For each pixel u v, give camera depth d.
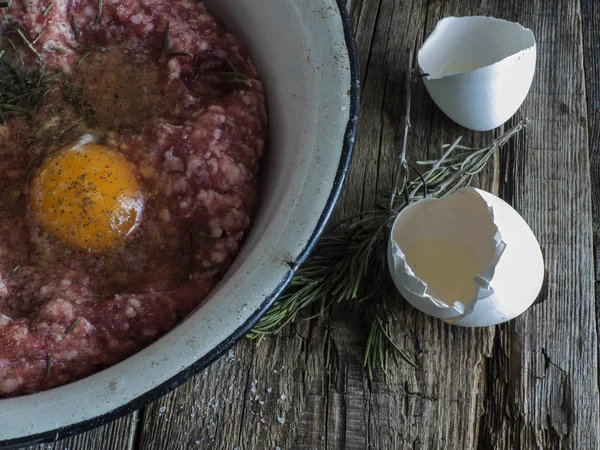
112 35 0.30
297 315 0.32
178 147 0.28
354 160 0.34
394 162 0.34
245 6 0.30
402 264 0.29
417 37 0.36
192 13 0.30
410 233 0.31
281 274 0.25
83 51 0.30
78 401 0.24
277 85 0.30
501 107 0.33
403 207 0.32
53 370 0.27
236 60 0.30
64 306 0.27
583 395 0.31
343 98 0.27
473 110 0.33
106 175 0.28
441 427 0.31
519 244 0.30
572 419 0.31
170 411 0.31
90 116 0.30
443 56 0.34
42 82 0.30
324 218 0.25
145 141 0.29
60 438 0.24
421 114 0.35
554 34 0.36
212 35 0.30
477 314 0.30
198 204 0.28
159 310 0.27
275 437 0.31
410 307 0.32
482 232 0.30
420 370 0.32
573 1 0.36
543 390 0.32
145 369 0.25
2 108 0.29
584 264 0.33
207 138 0.28
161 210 0.29
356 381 0.31
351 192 0.34
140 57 0.30
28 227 0.29
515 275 0.30
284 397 0.31
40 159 0.29
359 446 0.31
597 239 0.34
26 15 0.29
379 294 0.32
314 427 0.31
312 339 0.32
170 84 0.30
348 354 0.32
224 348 0.25
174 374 0.24
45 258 0.29
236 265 0.28
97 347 0.27
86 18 0.30
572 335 0.32
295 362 0.32
